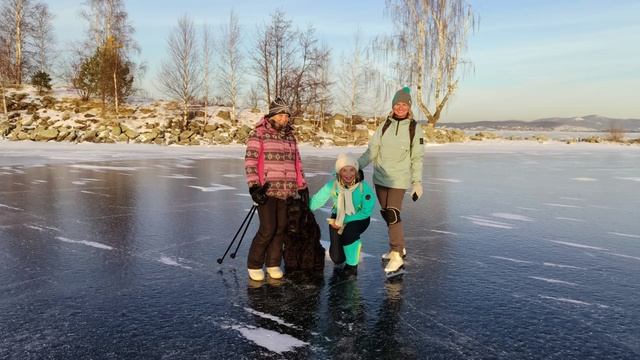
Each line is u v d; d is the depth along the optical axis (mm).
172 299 3850
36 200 8727
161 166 15648
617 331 3279
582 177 13602
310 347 3010
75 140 28453
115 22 39188
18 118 32656
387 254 5270
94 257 5039
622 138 41500
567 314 3580
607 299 3906
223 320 3432
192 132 30531
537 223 7059
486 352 2955
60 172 13492
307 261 4672
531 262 4996
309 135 32906
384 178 4738
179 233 6195
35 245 5520
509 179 13031
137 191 9953
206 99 35562
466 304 3777
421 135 4730
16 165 15336
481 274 4570
